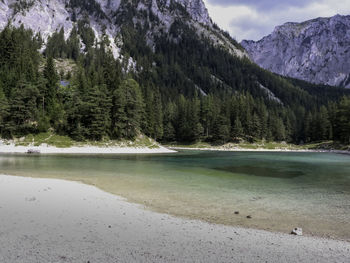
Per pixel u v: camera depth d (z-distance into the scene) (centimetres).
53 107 6838
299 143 13150
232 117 11288
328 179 2388
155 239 854
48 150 5572
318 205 1409
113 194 1622
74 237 848
